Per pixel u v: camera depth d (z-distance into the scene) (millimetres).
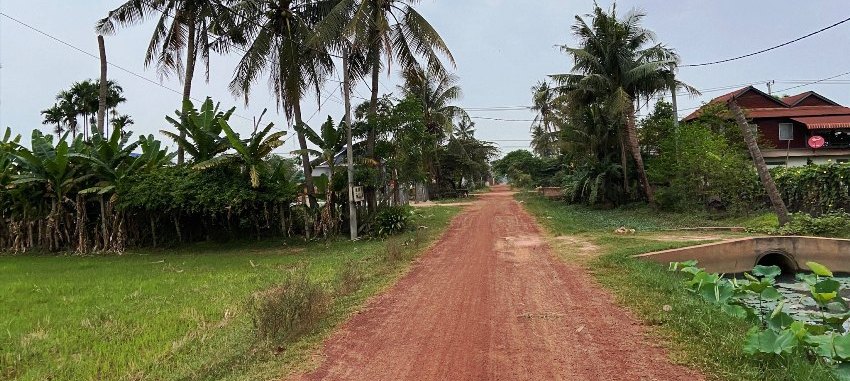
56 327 6652
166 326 6551
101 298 8500
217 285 9469
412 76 18672
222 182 15469
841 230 13656
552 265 10414
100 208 16984
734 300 6859
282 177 16656
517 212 24828
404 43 17953
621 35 22734
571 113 25953
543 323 6328
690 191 20047
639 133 26578
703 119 24625
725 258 12633
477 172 56469
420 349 5512
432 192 43406
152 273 11312
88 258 14859
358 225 17328
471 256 11938
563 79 24359
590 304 7168
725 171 18406
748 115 26078
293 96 16516
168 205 15211
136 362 5215
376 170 17188
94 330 6441
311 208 17250
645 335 5695
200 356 5363
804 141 29391
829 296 6609
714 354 4855
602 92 23438
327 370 4961
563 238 14586
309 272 10258
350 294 8109
